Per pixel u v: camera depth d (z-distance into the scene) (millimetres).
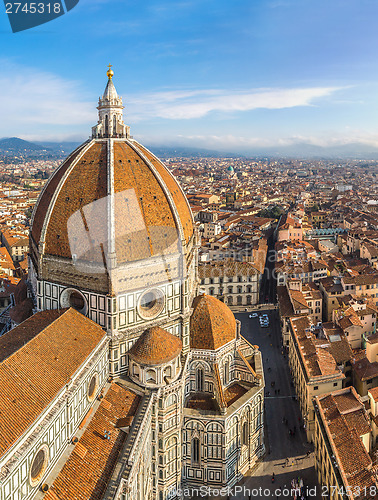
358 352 136750
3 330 131250
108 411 81750
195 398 101812
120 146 97812
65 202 91062
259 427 106562
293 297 171250
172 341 92312
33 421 58906
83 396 76375
